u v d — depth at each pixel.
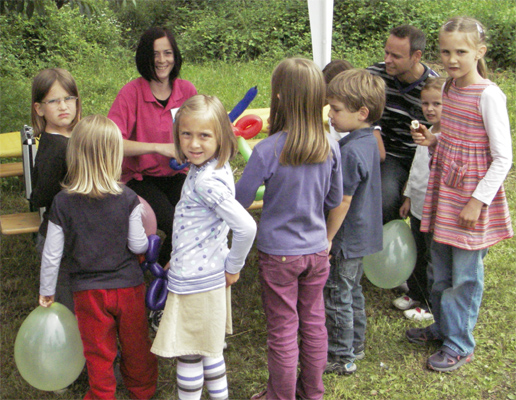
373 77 2.62
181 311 2.36
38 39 10.52
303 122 2.27
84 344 2.49
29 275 3.83
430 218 2.90
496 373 2.95
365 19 10.63
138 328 2.55
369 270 3.10
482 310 3.45
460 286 2.87
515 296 3.59
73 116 2.75
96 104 7.53
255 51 10.95
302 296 2.54
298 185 2.32
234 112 3.03
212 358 2.51
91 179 2.35
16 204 4.80
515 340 3.18
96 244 2.39
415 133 2.87
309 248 2.41
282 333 2.47
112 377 2.53
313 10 3.43
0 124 6.16
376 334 3.26
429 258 3.23
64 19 10.98
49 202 2.69
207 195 2.22
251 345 3.19
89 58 10.39
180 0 13.16
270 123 2.39
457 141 2.70
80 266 2.41
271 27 11.21
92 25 11.52
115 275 2.44
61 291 2.84
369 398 2.79
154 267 2.64
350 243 2.73
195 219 2.31
